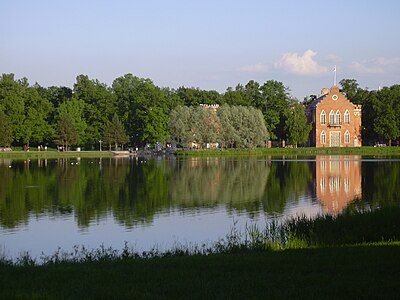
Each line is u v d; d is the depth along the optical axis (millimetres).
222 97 163875
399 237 21391
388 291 12969
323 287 13477
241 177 64000
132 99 150625
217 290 13453
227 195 47375
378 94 150875
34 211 38812
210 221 34188
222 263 16969
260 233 25828
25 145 140375
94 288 13922
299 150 129375
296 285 13805
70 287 14148
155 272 15859
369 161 93125
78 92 163250
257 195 47156
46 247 27438
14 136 132125
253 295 12938
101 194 48562
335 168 76062
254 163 90375
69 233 30969
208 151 123562
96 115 149500
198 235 29828
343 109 147250
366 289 13164
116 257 19969
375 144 157000
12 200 44594
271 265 16406
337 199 43688
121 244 27875
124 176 66250
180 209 39375
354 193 47125
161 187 53938
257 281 14266
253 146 129500
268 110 152500
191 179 62031
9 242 28703
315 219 24281
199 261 17516
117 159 107812
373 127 145750
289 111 141375
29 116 135500
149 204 42125
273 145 156375
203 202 43031
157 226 32688
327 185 53938
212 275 15266
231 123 129125
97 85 168750
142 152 135875
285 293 12992
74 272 16172
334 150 131125
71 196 47156
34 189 52469
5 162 96500
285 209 38844
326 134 146875
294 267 15961
